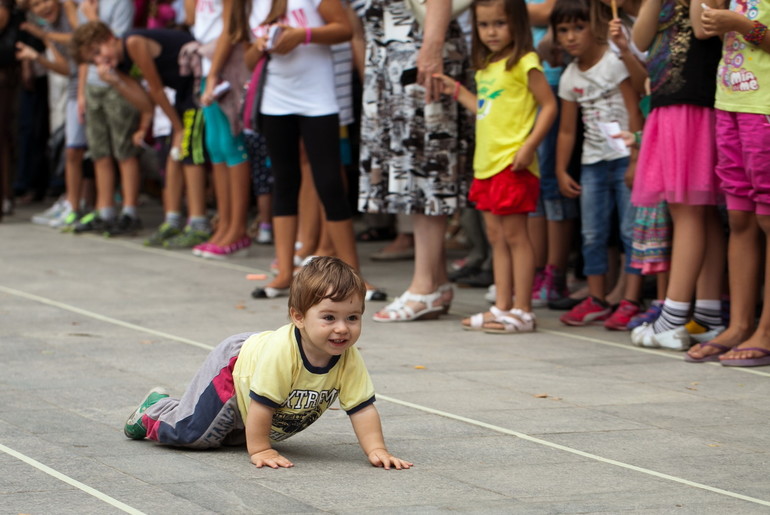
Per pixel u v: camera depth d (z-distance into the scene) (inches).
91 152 1039.6
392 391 483.8
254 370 369.7
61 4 1096.8
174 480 351.9
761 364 535.2
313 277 354.6
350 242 721.6
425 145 638.5
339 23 705.6
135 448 392.2
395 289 770.2
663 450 398.0
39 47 1160.2
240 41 735.1
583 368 534.3
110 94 1011.9
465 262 846.5
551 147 697.6
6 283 777.6
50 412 440.8
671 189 558.6
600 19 634.8
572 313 650.2
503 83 602.2
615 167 641.0
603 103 639.8
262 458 371.2
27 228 1099.3
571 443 405.4
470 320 630.5
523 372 524.7
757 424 435.2
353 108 853.8
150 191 1363.2
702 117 553.9
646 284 727.7
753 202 537.3
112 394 472.1
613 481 359.6
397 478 359.9
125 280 797.2
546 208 706.8
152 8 1031.0
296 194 739.4
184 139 931.3
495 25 599.5
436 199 640.4
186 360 540.1
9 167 1203.9
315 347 363.6
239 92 850.1
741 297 553.9
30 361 535.2
